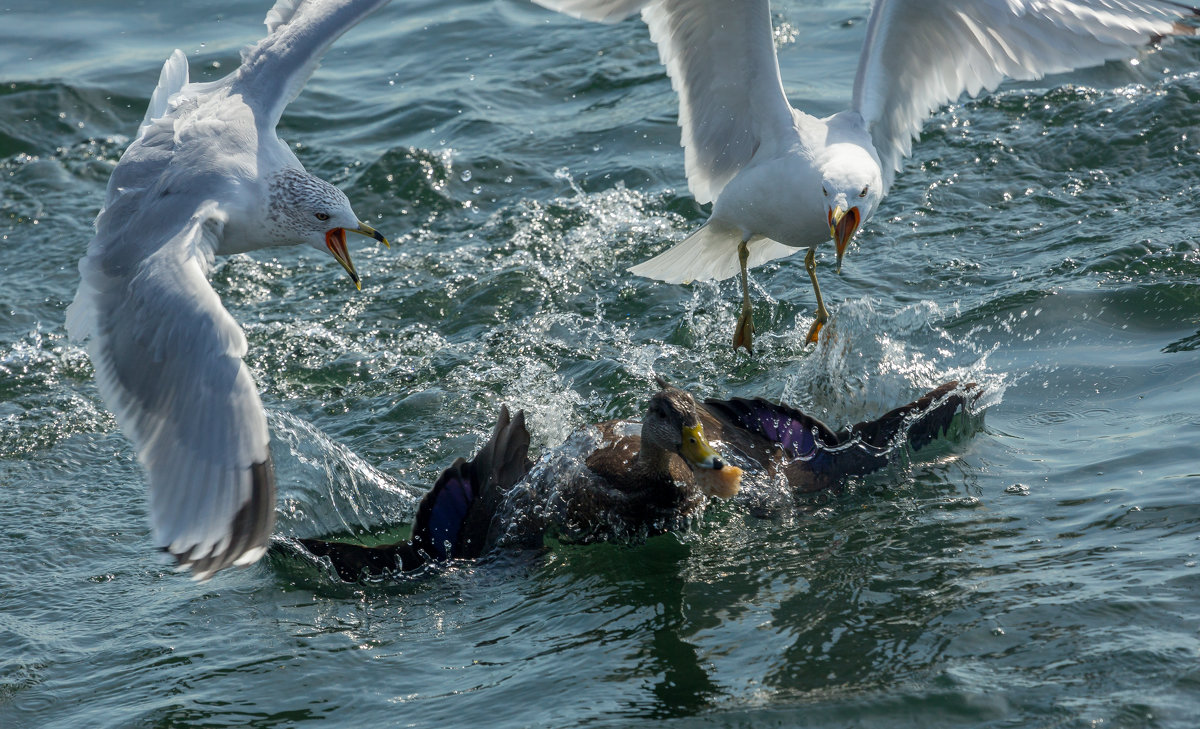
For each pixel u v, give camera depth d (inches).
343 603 386.0
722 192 497.4
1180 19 440.1
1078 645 319.6
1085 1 454.3
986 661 319.0
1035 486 409.1
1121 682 303.1
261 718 326.3
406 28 948.0
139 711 332.5
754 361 541.3
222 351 319.0
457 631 365.7
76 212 723.4
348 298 625.6
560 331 582.2
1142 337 506.9
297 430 484.1
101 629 377.4
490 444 428.1
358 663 350.6
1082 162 679.7
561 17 948.6
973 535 384.2
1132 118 705.0
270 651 359.6
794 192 467.5
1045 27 461.4
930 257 608.4
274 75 409.1
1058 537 375.6
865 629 341.1
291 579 400.2
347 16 422.3
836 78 801.6
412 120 803.4
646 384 525.7
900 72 497.7
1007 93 755.4
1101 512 385.7
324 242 399.9
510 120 794.2
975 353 511.8
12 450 506.9
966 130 725.3
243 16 959.0
